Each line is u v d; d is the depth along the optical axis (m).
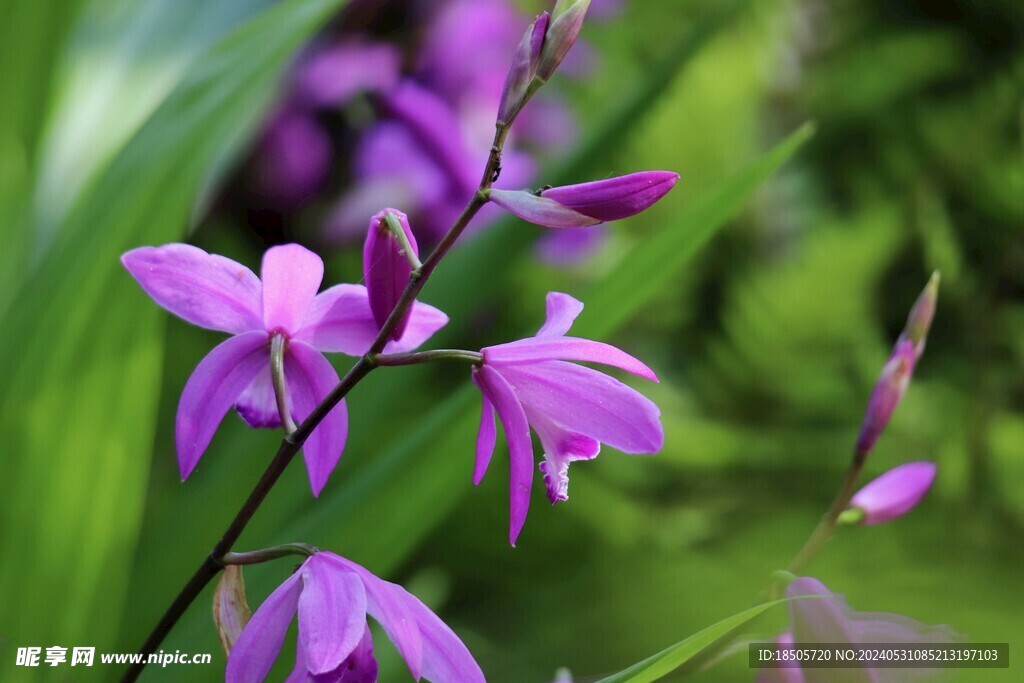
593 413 0.60
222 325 0.61
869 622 0.64
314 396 0.62
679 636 1.00
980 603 0.99
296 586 0.60
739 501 1.17
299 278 0.61
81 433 0.71
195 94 0.73
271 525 0.73
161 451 0.98
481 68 1.06
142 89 0.86
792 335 1.24
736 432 1.21
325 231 1.03
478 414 0.72
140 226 0.72
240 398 0.62
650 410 0.60
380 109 1.01
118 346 0.71
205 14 0.89
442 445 0.72
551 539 1.08
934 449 1.21
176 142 0.72
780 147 0.73
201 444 0.61
